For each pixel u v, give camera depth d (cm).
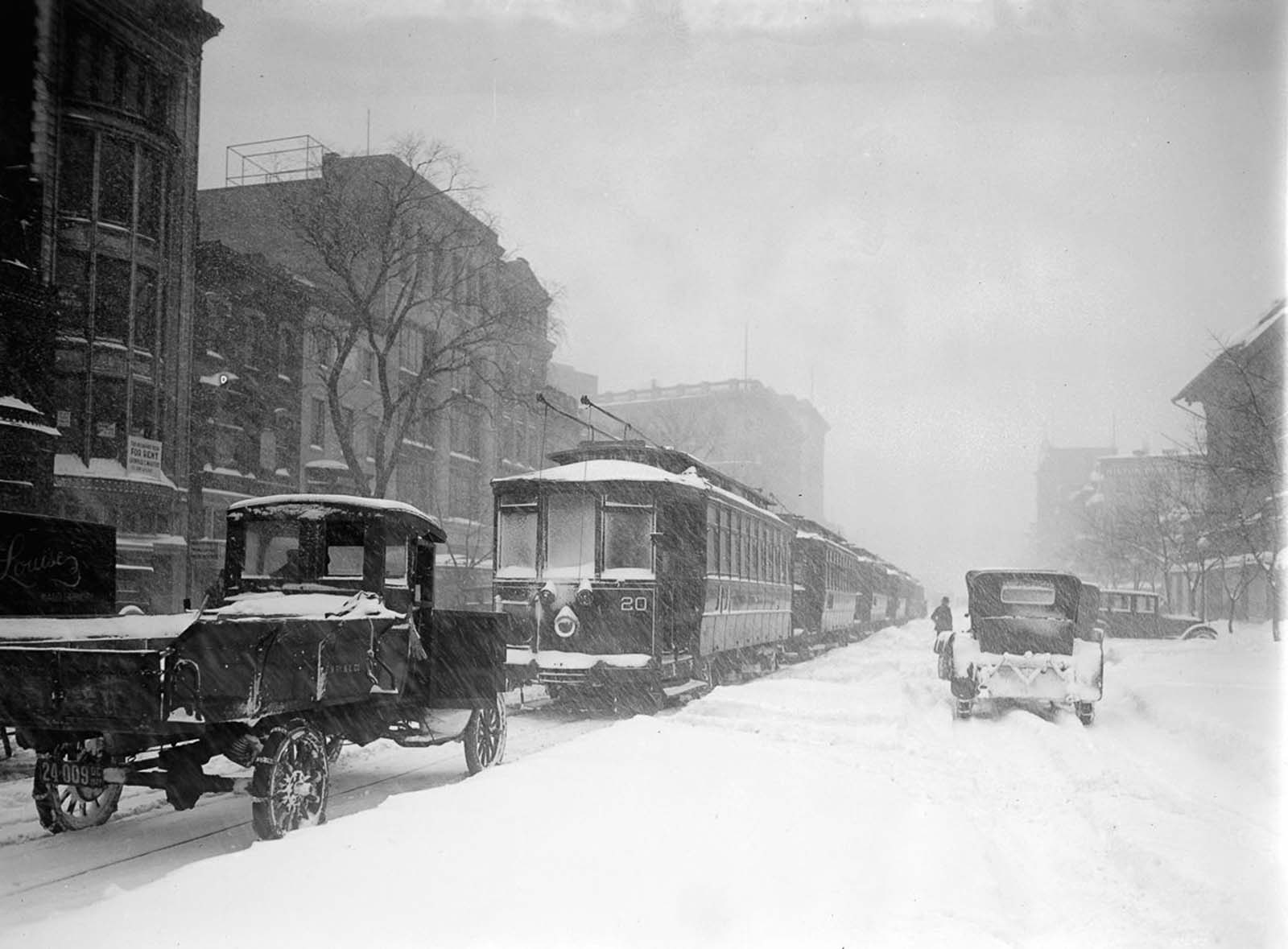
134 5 2756
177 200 2916
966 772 1004
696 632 1708
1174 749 1231
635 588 1561
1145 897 589
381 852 552
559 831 601
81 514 2609
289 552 905
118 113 2705
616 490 1591
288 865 529
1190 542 3728
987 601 1698
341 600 848
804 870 575
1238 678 1895
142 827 818
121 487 2644
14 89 2511
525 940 440
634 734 993
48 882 648
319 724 820
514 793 699
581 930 457
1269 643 2520
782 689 1473
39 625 802
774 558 2489
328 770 817
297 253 3569
